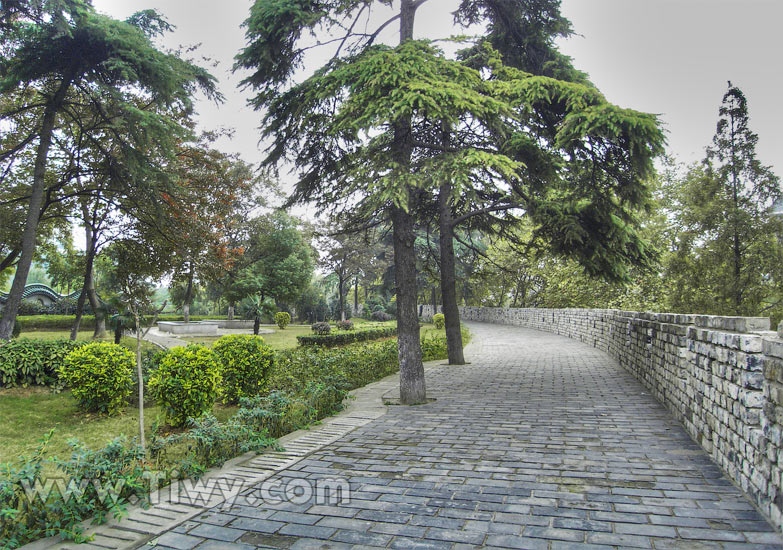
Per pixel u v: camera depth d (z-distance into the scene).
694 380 5.99
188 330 28.78
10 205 17.80
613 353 15.38
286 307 50.50
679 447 5.61
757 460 3.85
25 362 10.30
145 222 18.22
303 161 10.35
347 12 9.27
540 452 5.53
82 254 25.39
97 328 21.30
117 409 8.80
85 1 13.66
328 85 8.12
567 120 8.83
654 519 3.62
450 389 10.52
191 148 20.48
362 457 5.58
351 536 3.53
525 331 30.88
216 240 22.16
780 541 3.22
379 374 13.04
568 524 3.58
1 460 6.41
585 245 11.90
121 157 16.83
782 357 3.38
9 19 13.30
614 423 6.89
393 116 7.21
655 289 23.66
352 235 13.42
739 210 19.00
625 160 9.52
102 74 14.63
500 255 34.97
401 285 9.38
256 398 6.98
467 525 3.63
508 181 10.55
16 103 17.00
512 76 10.67
